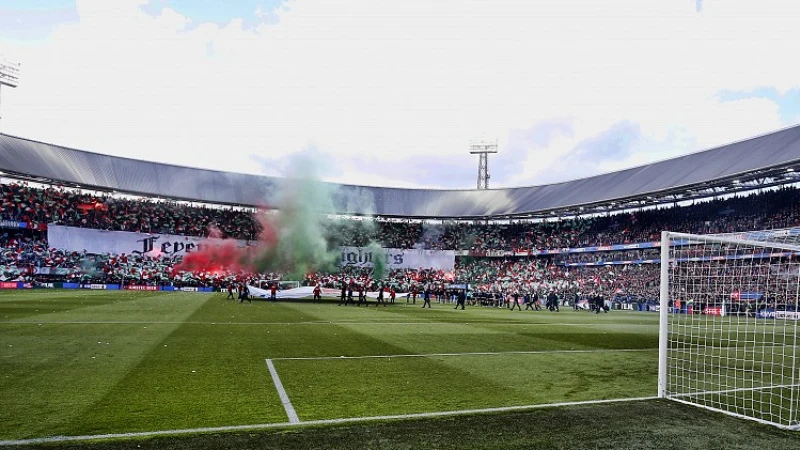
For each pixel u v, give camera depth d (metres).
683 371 11.39
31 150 50.69
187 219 58.62
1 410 6.94
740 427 6.67
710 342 17.50
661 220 55.91
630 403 7.85
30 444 5.57
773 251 15.91
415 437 5.96
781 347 16.61
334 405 7.60
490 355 12.99
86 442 5.65
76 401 7.46
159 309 24.19
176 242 54.09
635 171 54.94
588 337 17.78
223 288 49.03
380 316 24.92
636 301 43.88
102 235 50.28
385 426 6.36
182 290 49.16
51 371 9.51
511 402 8.08
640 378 10.34
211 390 8.35
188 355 11.60
